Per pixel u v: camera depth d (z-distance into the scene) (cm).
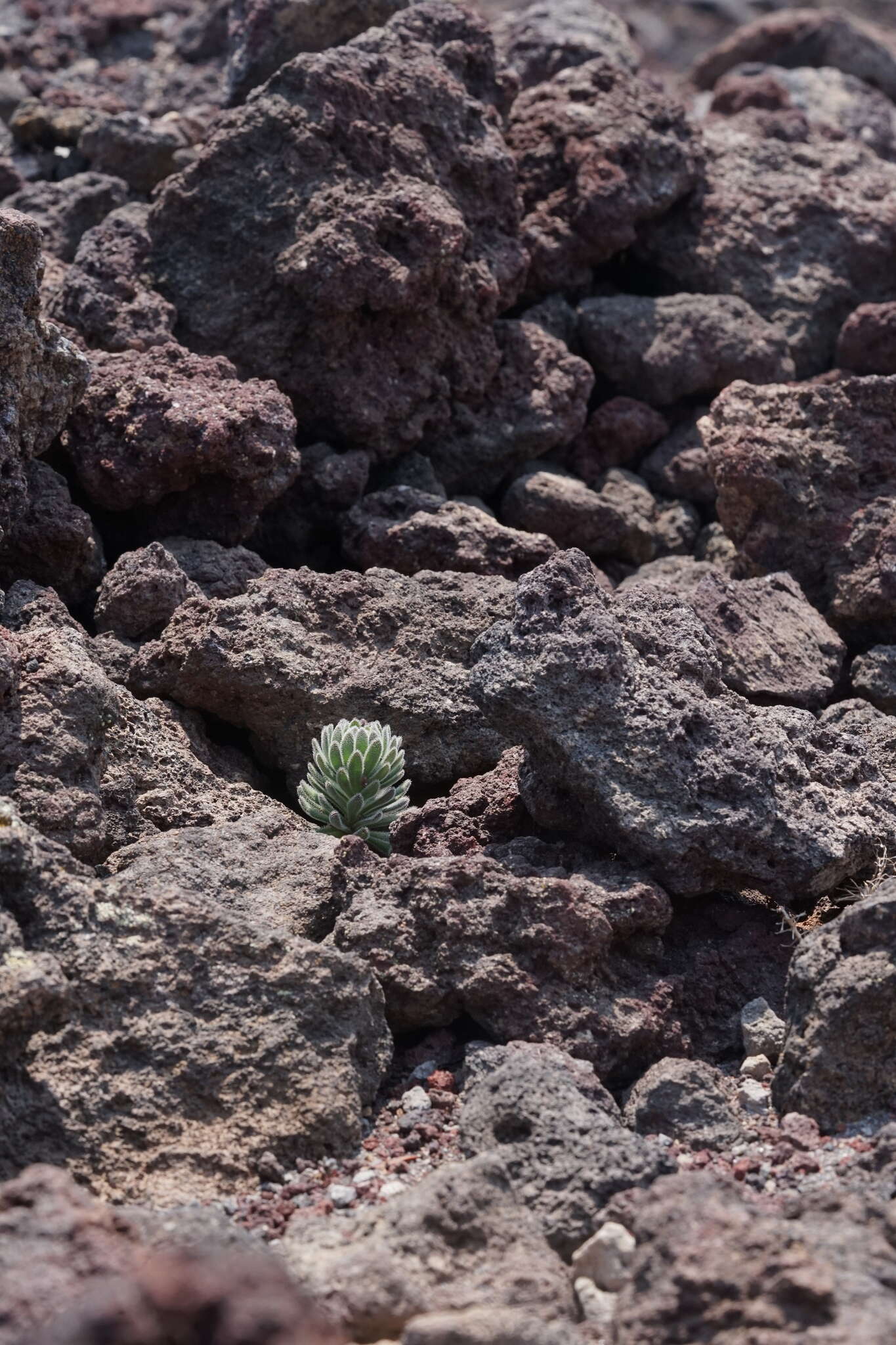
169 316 868
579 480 955
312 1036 517
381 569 757
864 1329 371
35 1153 472
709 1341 376
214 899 566
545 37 1250
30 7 1434
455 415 918
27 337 702
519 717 594
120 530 816
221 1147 487
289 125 880
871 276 1072
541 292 1006
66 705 614
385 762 645
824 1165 491
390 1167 495
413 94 918
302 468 859
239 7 1054
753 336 992
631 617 634
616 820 579
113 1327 340
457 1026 565
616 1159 464
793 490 860
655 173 1028
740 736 598
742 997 582
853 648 857
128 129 1051
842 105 1438
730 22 2389
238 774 689
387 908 562
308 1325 351
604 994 558
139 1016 505
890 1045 514
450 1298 415
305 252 852
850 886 618
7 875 517
